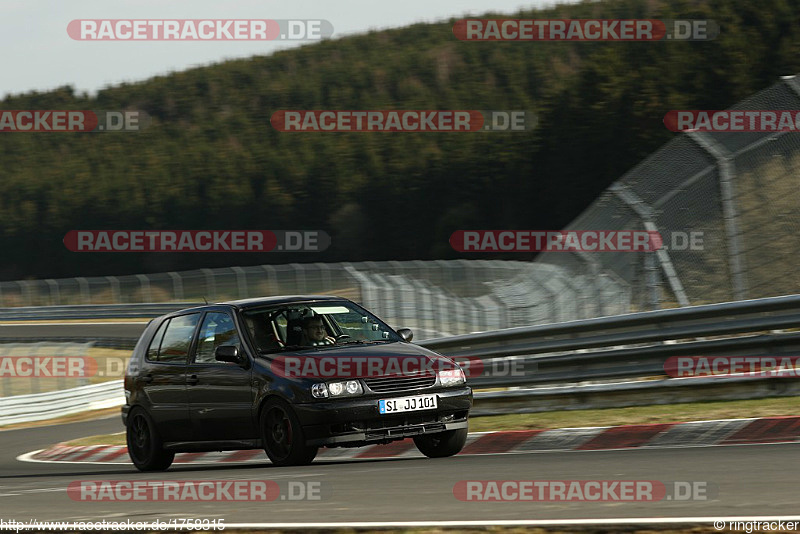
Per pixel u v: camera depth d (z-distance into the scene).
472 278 94.06
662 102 159.88
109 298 154.38
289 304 30.66
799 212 43.09
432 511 16.70
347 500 18.84
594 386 36.97
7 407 71.12
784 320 34.53
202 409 30.14
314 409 26.69
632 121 163.25
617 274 47.94
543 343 39.12
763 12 158.62
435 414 28.12
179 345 31.94
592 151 172.12
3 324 160.12
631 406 35.53
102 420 66.31
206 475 26.27
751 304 35.03
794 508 15.14
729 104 154.25
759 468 20.52
